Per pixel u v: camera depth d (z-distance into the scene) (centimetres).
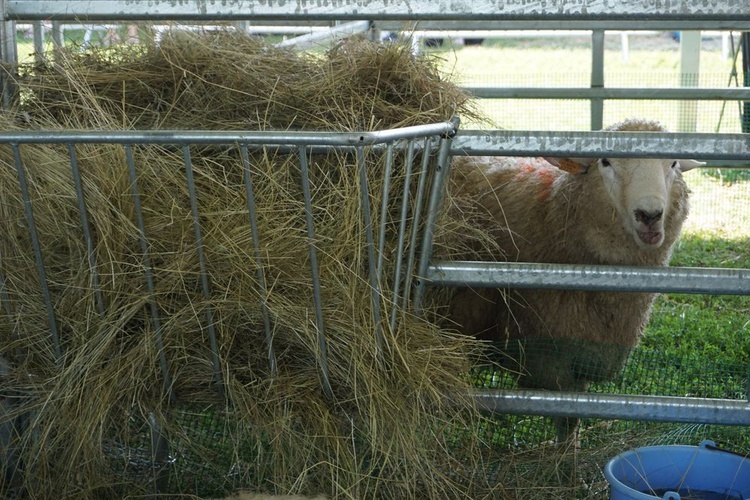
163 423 287
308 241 276
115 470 301
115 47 344
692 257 764
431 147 287
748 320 607
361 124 310
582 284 296
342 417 286
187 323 282
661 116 1375
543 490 316
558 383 380
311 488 283
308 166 294
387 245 296
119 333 287
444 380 294
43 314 289
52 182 280
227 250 276
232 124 311
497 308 398
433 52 378
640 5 284
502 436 323
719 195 999
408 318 298
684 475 315
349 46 336
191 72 321
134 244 281
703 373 364
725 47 1912
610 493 311
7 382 293
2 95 321
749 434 346
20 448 304
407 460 286
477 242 384
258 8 299
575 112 1416
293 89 315
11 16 316
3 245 287
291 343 288
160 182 282
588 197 379
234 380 283
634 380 376
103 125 306
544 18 289
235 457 296
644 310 398
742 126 1072
